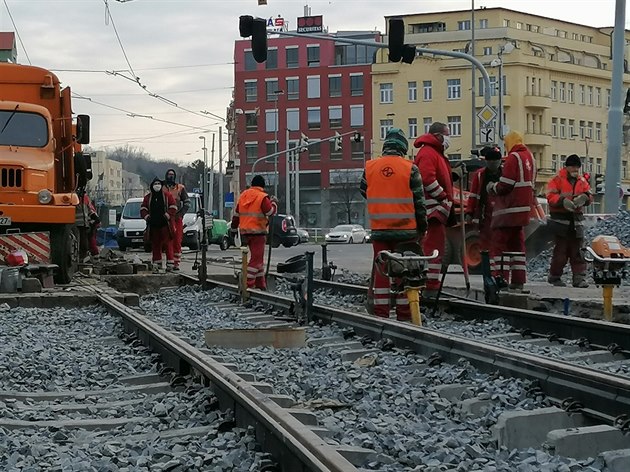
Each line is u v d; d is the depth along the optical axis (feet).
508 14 313.32
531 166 47.19
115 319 44.11
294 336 34.83
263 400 20.36
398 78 311.27
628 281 57.52
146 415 23.61
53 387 27.84
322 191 334.44
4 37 285.64
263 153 343.05
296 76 337.72
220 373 23.84
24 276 56.08
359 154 329.31
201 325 42.60
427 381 26.55
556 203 53.16
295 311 43.37
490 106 89.25
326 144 334.03
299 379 27.53
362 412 22.97
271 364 30.50
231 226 58.49
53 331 40.52
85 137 62.18
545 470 17.21
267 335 34.73
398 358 30.78
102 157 476.95
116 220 165.78
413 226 38.93
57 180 64.34
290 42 339.36
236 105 346.13
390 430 20.43
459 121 301.43
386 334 34.14
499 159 50.49
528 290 49.29
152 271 74.43
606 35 343.46
